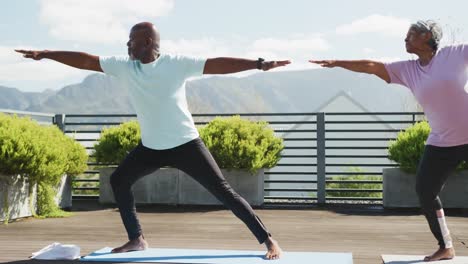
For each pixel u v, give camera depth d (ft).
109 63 13.01
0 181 22.44
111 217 24.88
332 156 29.94
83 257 13.60
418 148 26.66
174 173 29.17
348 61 12.82
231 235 19.61
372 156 29.22
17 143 22.90
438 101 12.23
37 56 13.00
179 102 12.82
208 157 12.99
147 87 12.66
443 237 13.24
